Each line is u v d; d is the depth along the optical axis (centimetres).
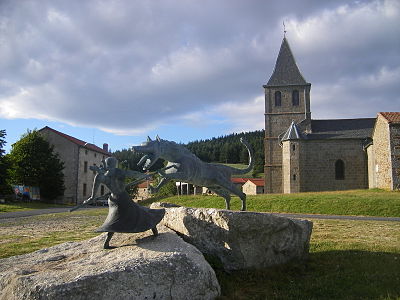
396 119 3716
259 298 646
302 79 5316
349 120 5166
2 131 4162
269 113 5312
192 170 895
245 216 772
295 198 2795
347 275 773
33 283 502
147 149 830
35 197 4975
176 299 560
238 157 12350
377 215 2211
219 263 762
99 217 2403
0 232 1552
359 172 4706
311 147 4816
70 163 5575
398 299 620
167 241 712
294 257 857
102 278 511
